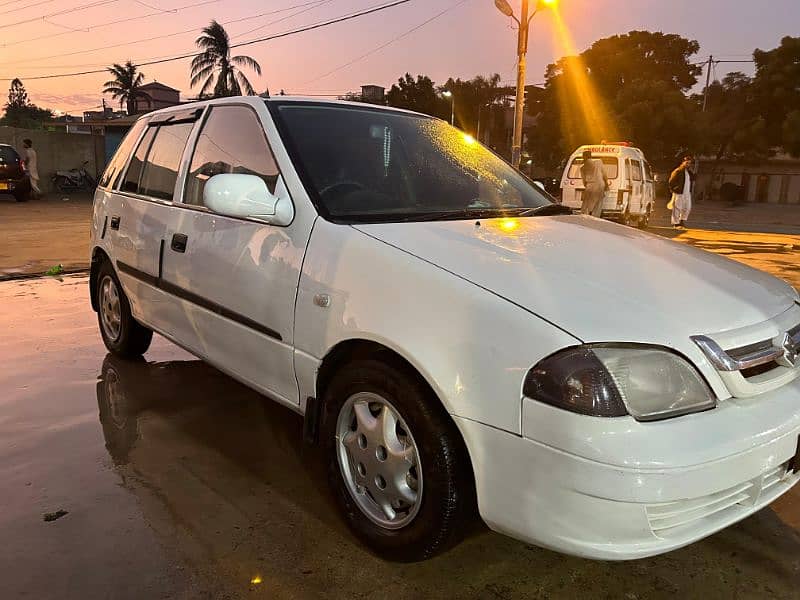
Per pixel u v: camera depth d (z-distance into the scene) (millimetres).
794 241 13070
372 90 37219
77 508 2762
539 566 2451
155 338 5258
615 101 35969
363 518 2512
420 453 2219
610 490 1819
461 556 2502
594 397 1844
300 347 2645
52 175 22734
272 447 3373
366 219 2719
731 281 2451
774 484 2217
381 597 2258
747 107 35719
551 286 2133
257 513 2758
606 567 2453
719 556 2531
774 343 2182
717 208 31016
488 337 2021
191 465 3166
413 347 2162
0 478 2998
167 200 3697
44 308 6156
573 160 15047
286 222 2779
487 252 2379
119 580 2305
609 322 1972
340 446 2572
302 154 2939
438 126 3762
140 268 3912
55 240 10445
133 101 47812
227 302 3074
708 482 1874
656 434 1847
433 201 3127
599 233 2896
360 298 2373
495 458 2002
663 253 2676
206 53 37188
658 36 38219
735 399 2033
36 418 3674
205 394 4070
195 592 2254
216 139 3439
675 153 36125
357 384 2416
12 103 73875
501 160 3889
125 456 3242
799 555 2545
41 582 2281
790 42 33688
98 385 4195
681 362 1960
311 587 2299
